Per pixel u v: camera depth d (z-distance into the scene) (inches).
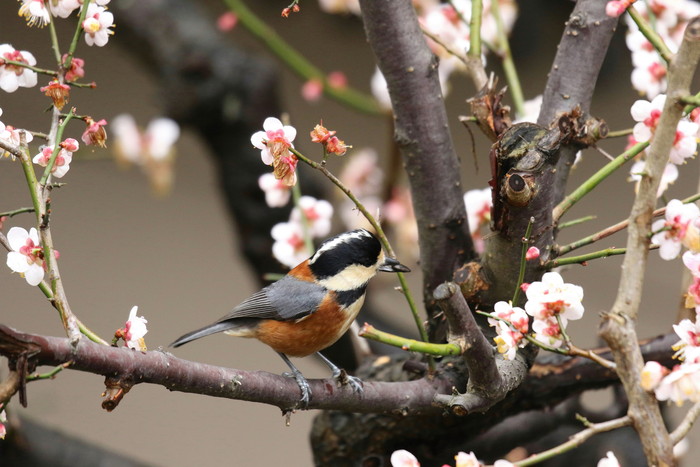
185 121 398.0
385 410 268.7
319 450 320.2
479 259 286.2
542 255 258.2
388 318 432.5
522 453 350.9
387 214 438.0
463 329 231.0
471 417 298.7
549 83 290.5
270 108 398.3
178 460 561.0
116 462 356.2
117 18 401.7
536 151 241.0
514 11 374.6
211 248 677.3
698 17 201.0
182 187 696.4
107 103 667.4
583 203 654.5
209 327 321.1
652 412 203.6
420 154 291.3
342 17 694.5
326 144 236.4
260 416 601.6
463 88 697.0
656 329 598.5
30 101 642.2
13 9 663.1
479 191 316.8
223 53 397.7
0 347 191.9
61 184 230.4
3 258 629.6
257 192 398.3
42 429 360.5
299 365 616.1
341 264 316.8
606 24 284.0
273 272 406.0
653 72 301.7
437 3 427.2
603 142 659.4
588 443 364.8
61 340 201.0
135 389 593.3
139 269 656.4
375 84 418.0
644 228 210.4
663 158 207.2
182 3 410.6
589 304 605.0
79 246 656.4
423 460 313.1
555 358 299.1
